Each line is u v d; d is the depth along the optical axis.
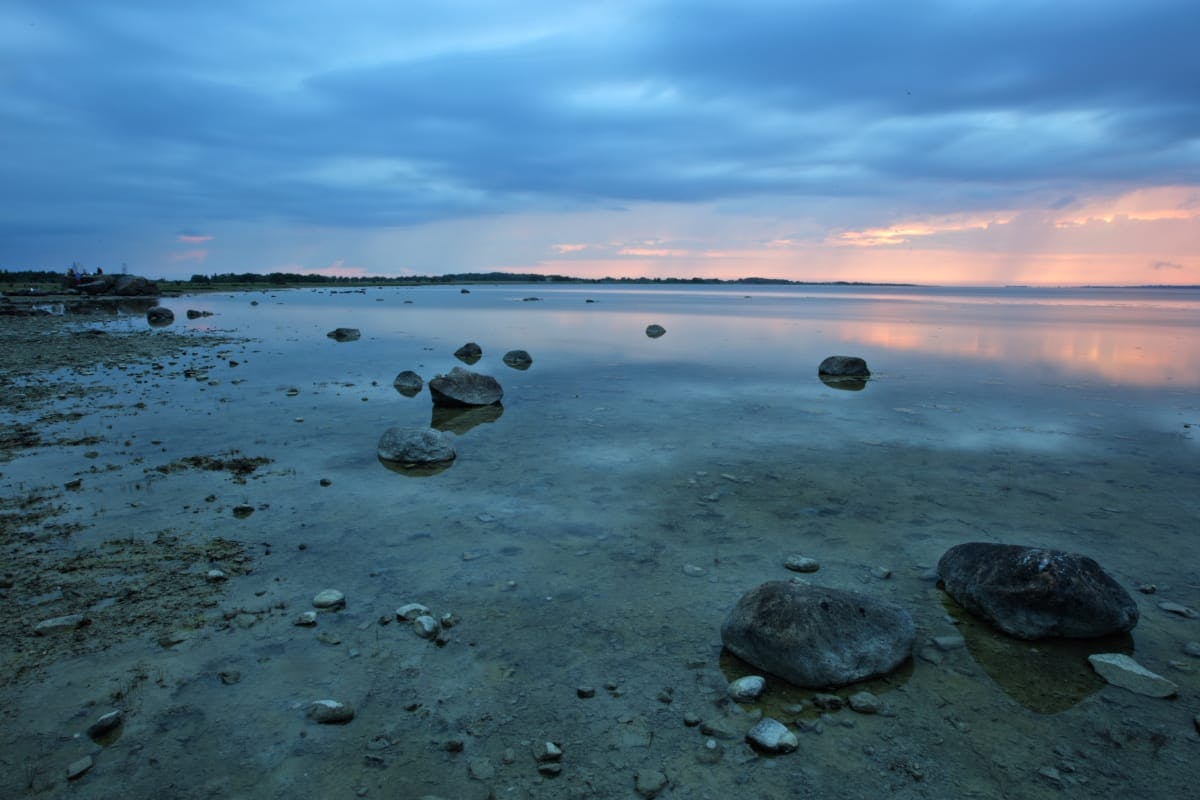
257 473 11.06
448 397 16.53
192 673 5.64
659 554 8.04
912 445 13.00
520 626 6.43
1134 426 14.59
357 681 5.58
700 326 43.81
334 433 13.82
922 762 4.70
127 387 18.75
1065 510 9.51
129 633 6.21
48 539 8.25
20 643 6.00
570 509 9.53
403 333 38.22
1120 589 6.46
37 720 5.03
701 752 4.80
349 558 7.87
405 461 11.66
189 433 13.64
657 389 19.39
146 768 4.58
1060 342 32.72
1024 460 11.95
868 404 17.09
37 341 30.00
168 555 7.86
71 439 12.98
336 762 4.67
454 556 7.95
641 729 5.04
